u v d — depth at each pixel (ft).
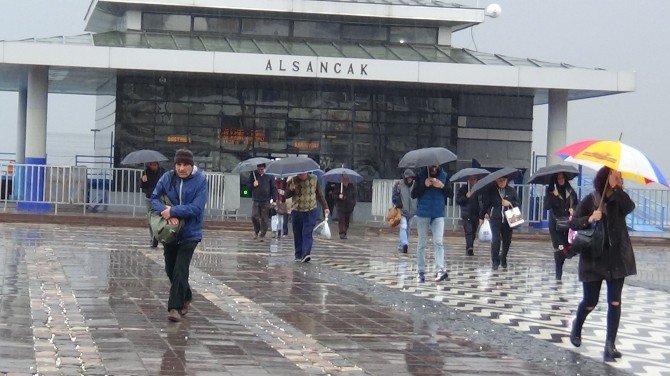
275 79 129.39
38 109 126.21
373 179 133.08
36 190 116.78
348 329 42.42
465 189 90.63
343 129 133.18
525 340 41.75
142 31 131.64
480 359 36.78
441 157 61.57
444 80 124.26
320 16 134.00
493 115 136.05
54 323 40.06
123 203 119.24
